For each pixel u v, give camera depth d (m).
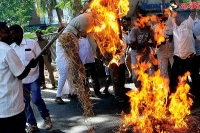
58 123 6.01
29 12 34.50
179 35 6.46
